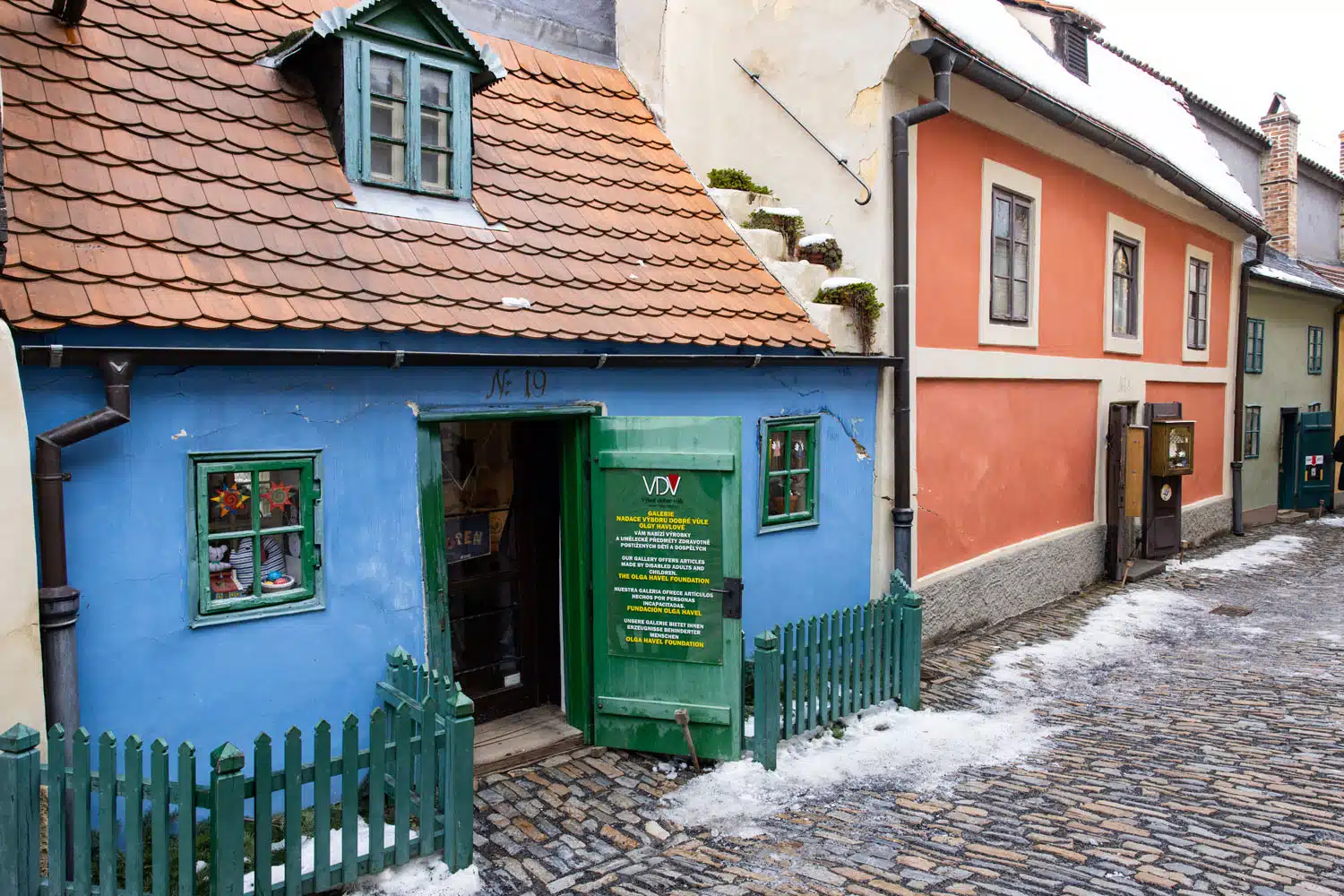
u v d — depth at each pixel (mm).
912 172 7934
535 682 6477
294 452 4688
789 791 5371
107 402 4059
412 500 5145
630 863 4500
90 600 4121
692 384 6461
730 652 5590
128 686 4234
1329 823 4816
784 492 7207
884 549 8008
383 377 4992
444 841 4414
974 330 8969
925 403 8414
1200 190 12117
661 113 8461
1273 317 17516
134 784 3547
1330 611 10266
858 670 6508
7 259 4098
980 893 4133
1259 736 6277
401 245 5477
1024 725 6609
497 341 5406
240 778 3670
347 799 4043
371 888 4168
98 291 4207
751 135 8578
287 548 4781
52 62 4988
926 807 5168
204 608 4441
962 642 8828
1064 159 10375
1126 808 5086
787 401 7098
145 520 4266
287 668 4711
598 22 8320
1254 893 4086
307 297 4805
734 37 8648
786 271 7426
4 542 3709
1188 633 9359
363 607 4965
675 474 5613
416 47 5812
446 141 6039
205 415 4418
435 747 4406
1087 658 8445
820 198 8141
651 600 5727
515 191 6492
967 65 7617
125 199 4680
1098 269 11352
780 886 4242
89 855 3594
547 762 5715
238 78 5621
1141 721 6691
